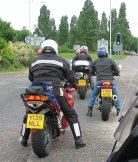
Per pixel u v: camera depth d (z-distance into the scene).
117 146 5.79
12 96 12.45
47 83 5.34
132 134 2.12
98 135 6.54
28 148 5.75
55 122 5.54
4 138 6.36
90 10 107.38
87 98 11.59
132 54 121.56
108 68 8.04
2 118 8.20
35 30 115.12
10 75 25.89
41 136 5.08
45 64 5.57
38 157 5.27
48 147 5.37
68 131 6.85
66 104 5.61
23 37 66.44
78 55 12.24
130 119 2.42
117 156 2.23
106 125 7.38
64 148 5.72
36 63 5.62
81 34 107.94
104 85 7.70
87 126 7.29
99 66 8.09
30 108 5.14
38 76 5.52
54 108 5.32
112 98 7.80
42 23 114.44
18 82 18.88
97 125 7.38
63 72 5.64
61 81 5.71
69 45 116.50
